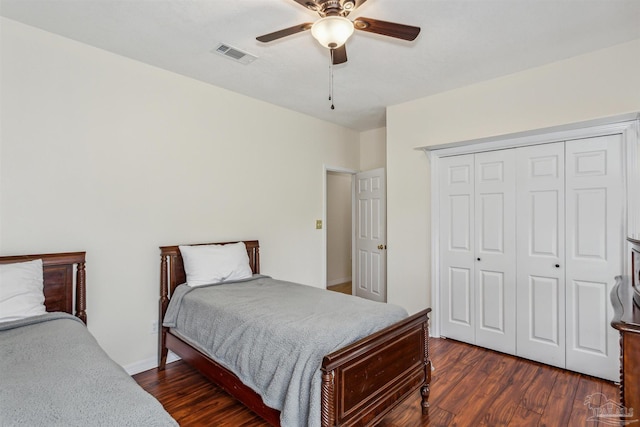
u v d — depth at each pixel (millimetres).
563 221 2834
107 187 2623
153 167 2881
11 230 2205
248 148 3615
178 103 3045
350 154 4969
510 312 3121
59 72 2400
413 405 2309
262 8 2074
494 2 1992
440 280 3586
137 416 1037
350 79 3162
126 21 2217
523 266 3045
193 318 2473
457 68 2910
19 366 1326
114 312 2654
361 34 2354
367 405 1759
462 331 3441
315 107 3984
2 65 2178
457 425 2078
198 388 2529
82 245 2498
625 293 1671
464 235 3422
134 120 2771
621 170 2561
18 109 2234
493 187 3221
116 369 1357
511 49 2574
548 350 2904
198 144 3188
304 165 4242
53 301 2283
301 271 4184
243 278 3105
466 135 3307
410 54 2650
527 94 2936
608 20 2180
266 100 3740
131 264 2748
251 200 3641
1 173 2172
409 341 2133
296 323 1910
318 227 4410
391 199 3939
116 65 2672
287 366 1720
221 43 2506
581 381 2611
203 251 2955
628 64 2477
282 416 1613
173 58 2744
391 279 3945
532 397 2389
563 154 2834
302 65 2867
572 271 2785
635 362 1208
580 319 2746
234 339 2059
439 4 2012
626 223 2521
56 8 2076
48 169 2350
